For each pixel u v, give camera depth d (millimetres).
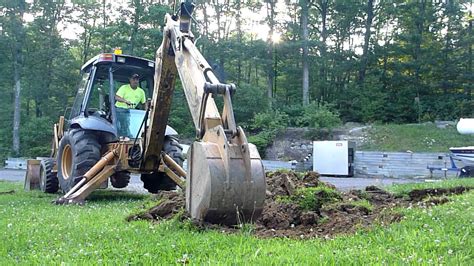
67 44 40094
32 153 35531
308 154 29328
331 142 25438
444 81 35531
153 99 7418
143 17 34531
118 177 10867
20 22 37594
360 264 3109
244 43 37688
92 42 40344
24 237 4281
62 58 38906
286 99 39250
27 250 3793
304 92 35844
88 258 3396
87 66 9766
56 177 10320
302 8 35969
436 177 22953
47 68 38844
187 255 3365
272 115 32156
